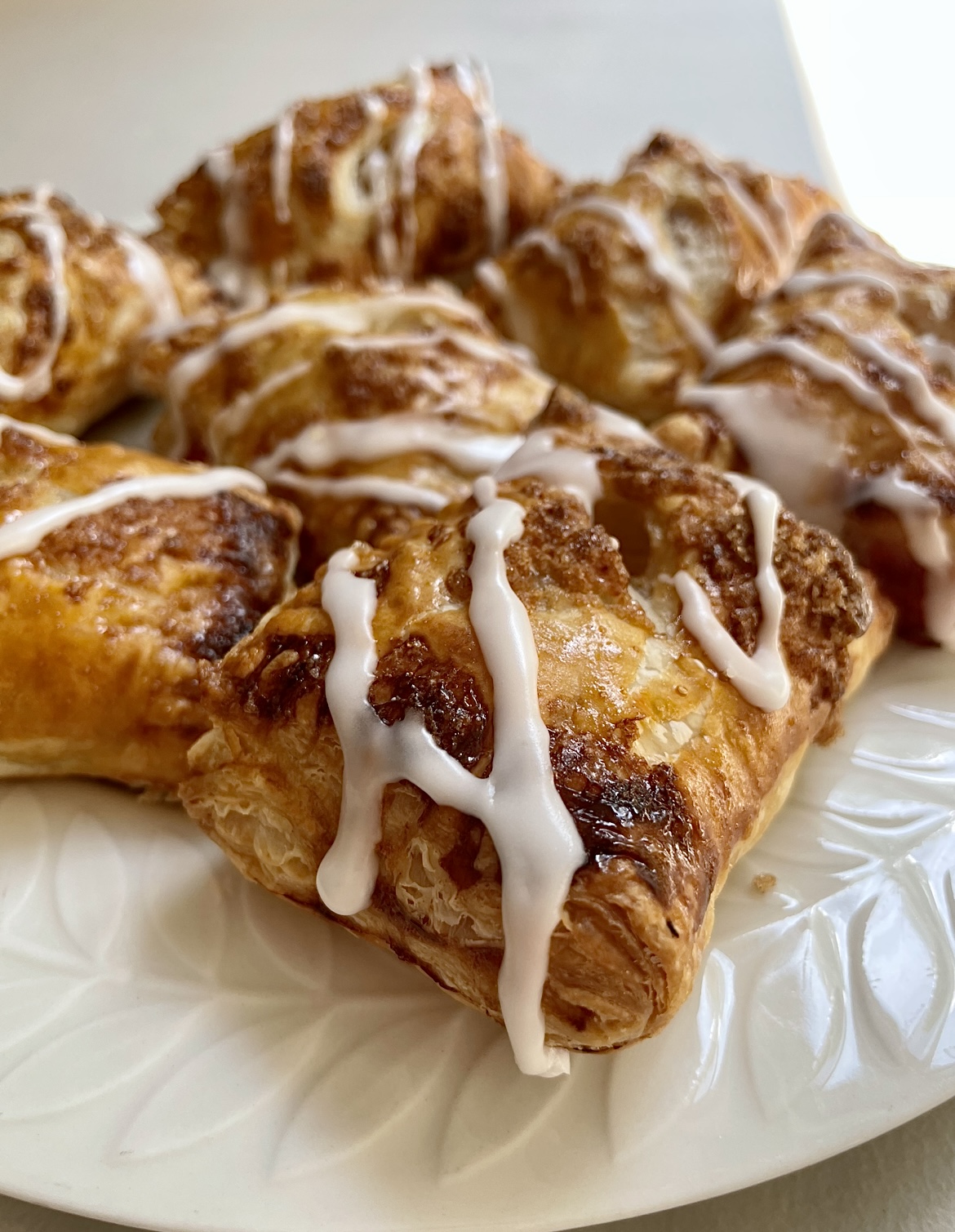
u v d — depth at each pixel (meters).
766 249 0.30
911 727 0.22
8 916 0.20
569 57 0.48
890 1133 0.19
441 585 0.19
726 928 0.20
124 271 0.29
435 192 0.31
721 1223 0.18
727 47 0.48
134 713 0.21
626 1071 0.18
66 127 0.44
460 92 0.33
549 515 0.20
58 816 0.21
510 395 0.26
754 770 0.19
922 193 0.39
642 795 0.18
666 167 0.30
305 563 0.26
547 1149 0.18
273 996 0.19
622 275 0.29
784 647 0.20
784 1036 0.18
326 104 0.31
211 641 0.22
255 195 0.30
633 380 0.29
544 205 0.33
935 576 0.23
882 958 0.19
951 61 0.45
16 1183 0.17
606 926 0.17
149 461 0.24
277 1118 0.18
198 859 0.21
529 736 0.18
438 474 0.25
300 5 0.52
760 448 0.24
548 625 0.19
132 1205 0.17
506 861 0.17
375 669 0.19
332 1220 0.17
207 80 0.47
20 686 0.21
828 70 0.47
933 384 0.24
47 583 0.22
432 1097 0.18
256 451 0.26
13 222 0.28
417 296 0.28
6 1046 0.19
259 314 0.27
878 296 0.26
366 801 0.18
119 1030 0.19
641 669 0.19
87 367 0.28
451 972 0.19
